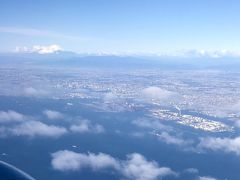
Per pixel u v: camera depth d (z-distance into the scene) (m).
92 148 142.38
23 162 120.50
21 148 136.25
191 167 127.75
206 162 134.12
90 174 114.19
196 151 147.25
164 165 128.12
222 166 130.62
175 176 118.62
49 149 137.00
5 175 18.16
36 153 131.00
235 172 125.12
